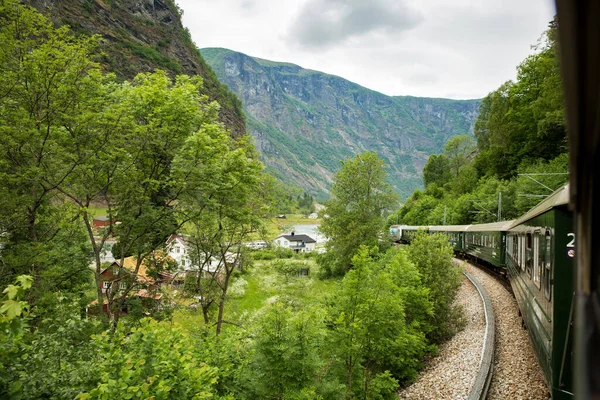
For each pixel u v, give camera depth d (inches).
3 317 182.7
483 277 997.2
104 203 695.7
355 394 458.6
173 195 665.0
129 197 638.5
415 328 608.1
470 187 2497.5
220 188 662.5
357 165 1563.7
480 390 377.1
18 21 553.6
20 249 547.2
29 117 566.9
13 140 525.7
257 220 739.4
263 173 826.8
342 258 1544.0
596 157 48.5
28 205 576.1
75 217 669.9
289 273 1241.4
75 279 712.4
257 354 393.7
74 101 604.1
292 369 379.9
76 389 258.8
